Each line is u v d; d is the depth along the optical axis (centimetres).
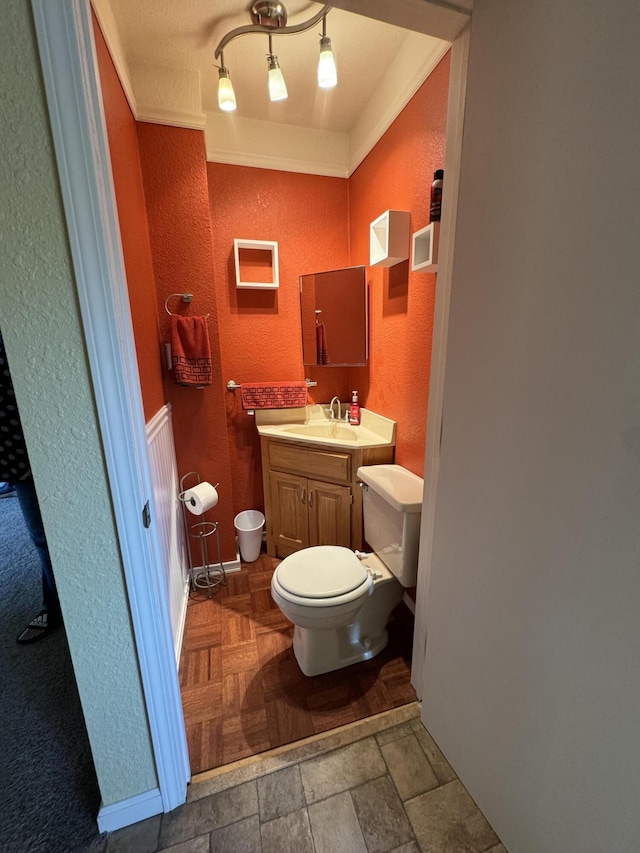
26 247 66
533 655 81
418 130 148
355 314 209
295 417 229
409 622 175
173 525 168
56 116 61
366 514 179
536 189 71
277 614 180
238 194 206
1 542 245
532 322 74
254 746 120
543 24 66
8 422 114
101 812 96
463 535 100
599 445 63
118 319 73
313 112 194
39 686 140
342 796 106
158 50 148
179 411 187
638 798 63
